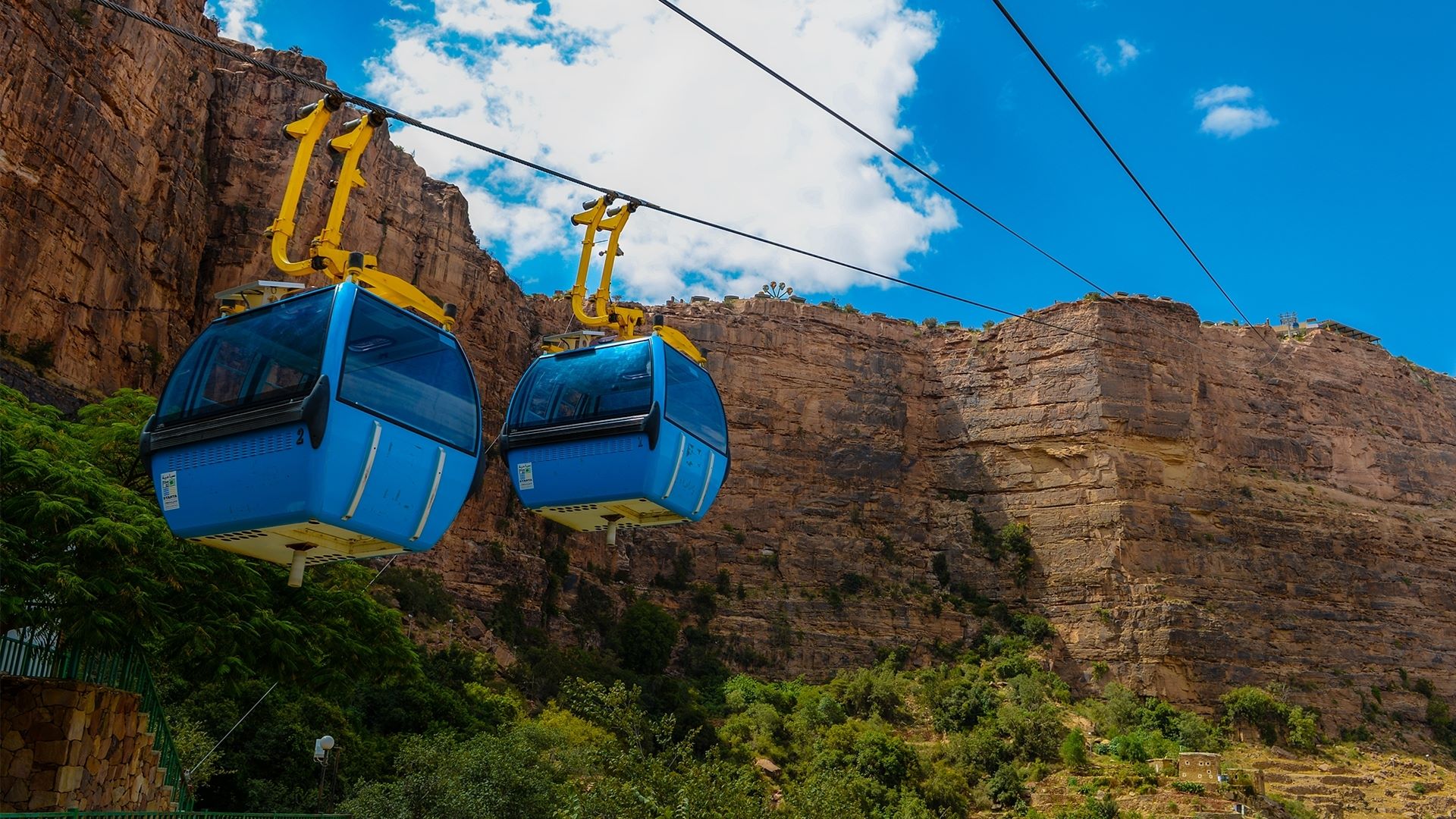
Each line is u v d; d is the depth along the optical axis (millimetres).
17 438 28062
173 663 26656
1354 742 96188
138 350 61812
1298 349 126062
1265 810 74875
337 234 18344
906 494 111312
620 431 20422
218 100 74062
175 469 16438
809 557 104812
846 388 113625
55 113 55812
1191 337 112438
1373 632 105688
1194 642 96625
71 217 56594
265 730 42906
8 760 23734
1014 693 90562
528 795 40406
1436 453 126250
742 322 113562
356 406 15789
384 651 33000
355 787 41188
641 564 99812
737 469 107250
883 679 91750
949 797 74812
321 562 17609
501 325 92062
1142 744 84250
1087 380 108625
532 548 91688
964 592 105562
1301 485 116188
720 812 27828
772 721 81938
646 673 87188
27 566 22484
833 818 32781
